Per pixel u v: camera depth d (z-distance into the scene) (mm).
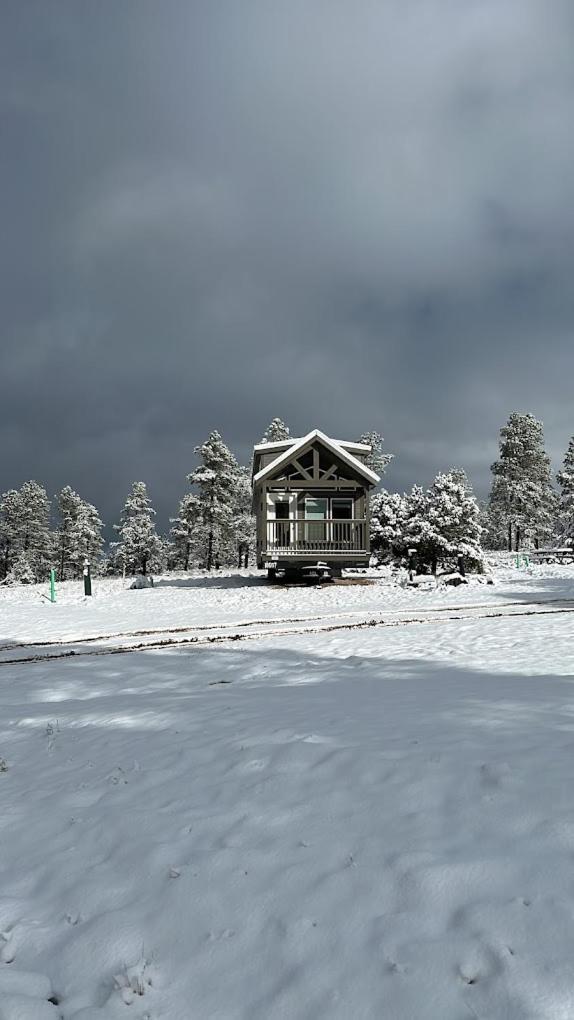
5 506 73750
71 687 11859
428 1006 2949
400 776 5180
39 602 30031
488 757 5316
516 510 66938
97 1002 3412
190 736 7477
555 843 3896
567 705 7008
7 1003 3422
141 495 72750
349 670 11211
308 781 5445
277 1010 3117
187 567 73500
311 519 35875
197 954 3607
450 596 26609
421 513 40125
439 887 3672
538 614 19266
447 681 9375
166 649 15625
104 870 4645
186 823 5078
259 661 13180
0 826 5719
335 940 3471
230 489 62156
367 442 62188
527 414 68188
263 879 4113
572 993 2852
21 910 4328
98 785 6344
